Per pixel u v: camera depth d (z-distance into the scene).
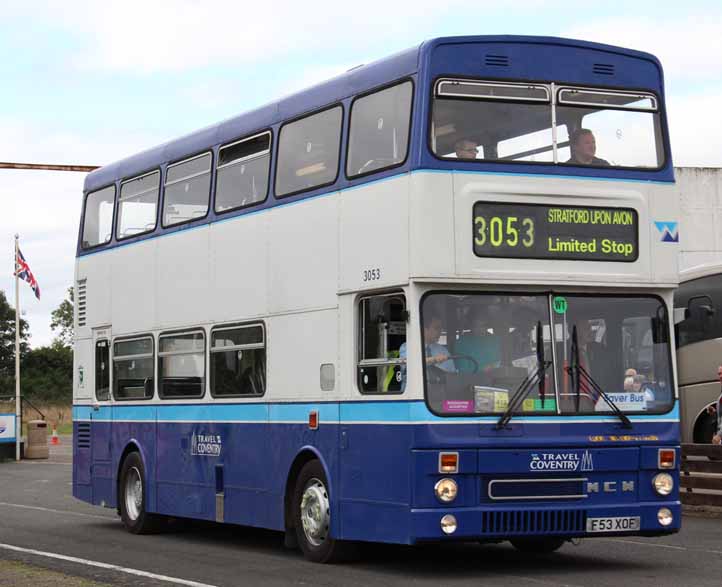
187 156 18.16
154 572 14.03
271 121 16.08
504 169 13.28
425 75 13.22
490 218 13.18
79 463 21.08
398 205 13.33
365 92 14.15
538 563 14.41
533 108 13.55
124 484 19.47
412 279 12.99
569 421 13.23
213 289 17.12
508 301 13.27
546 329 13.31
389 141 13.64
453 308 13.09
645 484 13.55
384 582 12.83
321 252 14.70
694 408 25.05
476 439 12.91
